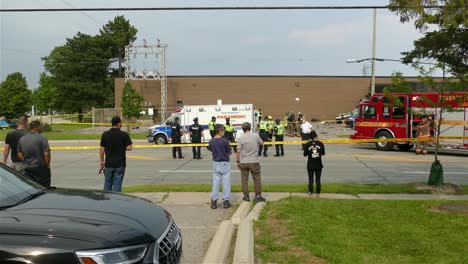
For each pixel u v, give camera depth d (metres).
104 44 77.25
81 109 76.25
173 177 14.62
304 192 11.23
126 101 43.50
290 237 6.65
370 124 24.58
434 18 8.56
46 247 3.31
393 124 23.80
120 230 3.67
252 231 6.89
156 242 3.79
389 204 9.02
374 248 6.10
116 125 8.80
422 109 12.77
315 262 5.64
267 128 20.55
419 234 6.73
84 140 32.09
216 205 9.52
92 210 4.03
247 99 53.31
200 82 53.47
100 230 3.59
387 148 24.05
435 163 11.99
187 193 11.13
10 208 3.96
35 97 63.44
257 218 7.84
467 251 5.97
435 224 7.32
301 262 5.65
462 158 20.14
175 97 53.53
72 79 74.06
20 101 56.06
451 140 21.62
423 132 21.58
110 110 47.03
